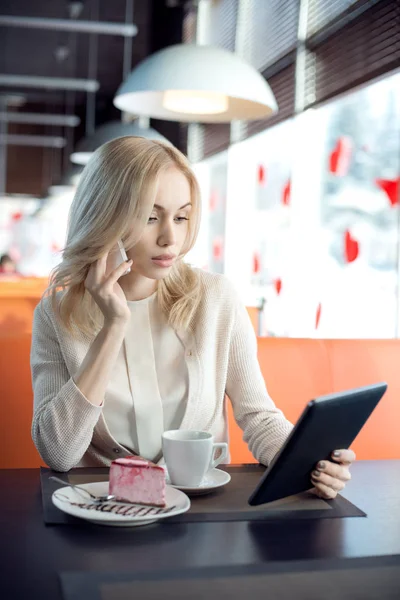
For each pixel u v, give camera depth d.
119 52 8.42
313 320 4.14
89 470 1.31
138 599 0.77
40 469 1.32
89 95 10.36
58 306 1.46
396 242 3.26
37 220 11.66
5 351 1.93
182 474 1.18
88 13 7.21
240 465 1.38
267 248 4.97
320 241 4.22
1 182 11.38
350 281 3.80
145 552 0.91
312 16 3.97
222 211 5.86
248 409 1.53
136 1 6.83
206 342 1.54
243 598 0.79
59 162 11.46
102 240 1.35
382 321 3.40
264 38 4.63
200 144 5.94
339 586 0.83
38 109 11.16
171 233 1.39
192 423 1.49
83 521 1.02
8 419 1.91
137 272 1.46
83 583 0.81
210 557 0.90
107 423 1.45
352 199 3.86
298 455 1.08
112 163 1.38
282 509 1.11
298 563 0.89
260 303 3.33
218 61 2.51
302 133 4.13
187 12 6.00
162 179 1.38
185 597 0.78
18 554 0.89
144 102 2.86
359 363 2.07
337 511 1.11
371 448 2.05
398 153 3.51
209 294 1.59
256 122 4.81
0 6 7.12
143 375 1.48
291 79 4.20
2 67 9.14
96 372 1.28
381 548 0.95
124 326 1.30
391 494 1.22
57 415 1.27
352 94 3.59
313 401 1.02
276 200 4.83
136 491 1.06
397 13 3.06
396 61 3.08
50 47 8.30
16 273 8.15
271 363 2.03
